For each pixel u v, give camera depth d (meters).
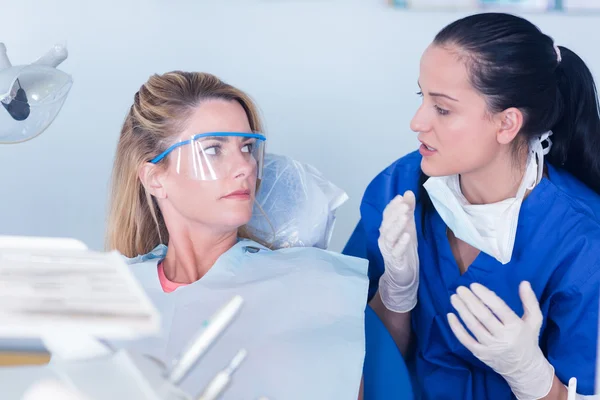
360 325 1.46
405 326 1.85
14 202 3.05
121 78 3.24
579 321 1.61
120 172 1.67
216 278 1.55
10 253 0.84
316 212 1.79
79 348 0.75
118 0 3.41
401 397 1.46
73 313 0.68
